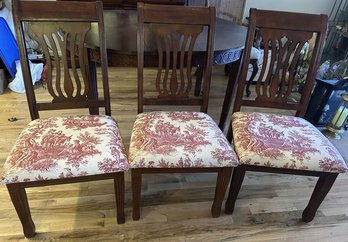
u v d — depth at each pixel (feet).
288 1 10.32
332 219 4.83
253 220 4.68
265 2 10.21
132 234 4.28
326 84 6.81
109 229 4.32
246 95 8.47
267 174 5.75
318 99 7.13
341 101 7.02
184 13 4.14
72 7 3.91
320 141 4.17
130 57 4.57
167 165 3.66
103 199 4.83
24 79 4.02
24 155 3.40
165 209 4.74
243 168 4.07
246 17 9.80
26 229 3.97
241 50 5.08
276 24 4.33
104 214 4.56
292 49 4.48
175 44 4.28
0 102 7.27
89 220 4.43
